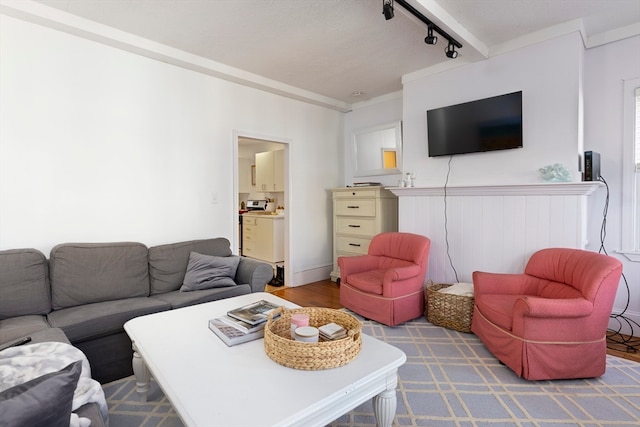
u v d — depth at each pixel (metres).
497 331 2.31
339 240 4.64
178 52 3.11
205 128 3.49
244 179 7.28
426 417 1.77
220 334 1.70
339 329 1.62
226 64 3.46
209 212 3.52
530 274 2.69
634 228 2.82
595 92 2.95
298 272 4.53
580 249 2.57
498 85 3.14
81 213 2.74
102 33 2.67
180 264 2.93
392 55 3.28
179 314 2.06
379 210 4.14
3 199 2.41
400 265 3.34
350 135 5.01
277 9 2.46
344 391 1.25
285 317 1.78
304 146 4.54
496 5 2.47
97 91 2.80
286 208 4.43
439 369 2.27
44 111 2.55
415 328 2.98
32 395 0.79
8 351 1.46
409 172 3.80
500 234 3.06
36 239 2.54
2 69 2.38
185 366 1.42
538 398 1.93
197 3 2.38
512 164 3.09
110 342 2.18
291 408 1.14
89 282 2.46
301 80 3.95
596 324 2.07
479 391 2.01
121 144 2.93
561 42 2.78
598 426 1.69
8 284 2.16
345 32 2.81
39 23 2.49
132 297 2.62
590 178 2.72
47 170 2.58
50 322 2.09
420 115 3.70
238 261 3.06
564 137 2.79
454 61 3.39
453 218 3.38
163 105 3.18
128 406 1.88
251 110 3.90
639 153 2.78
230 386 1.27
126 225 2.98
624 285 2.87
